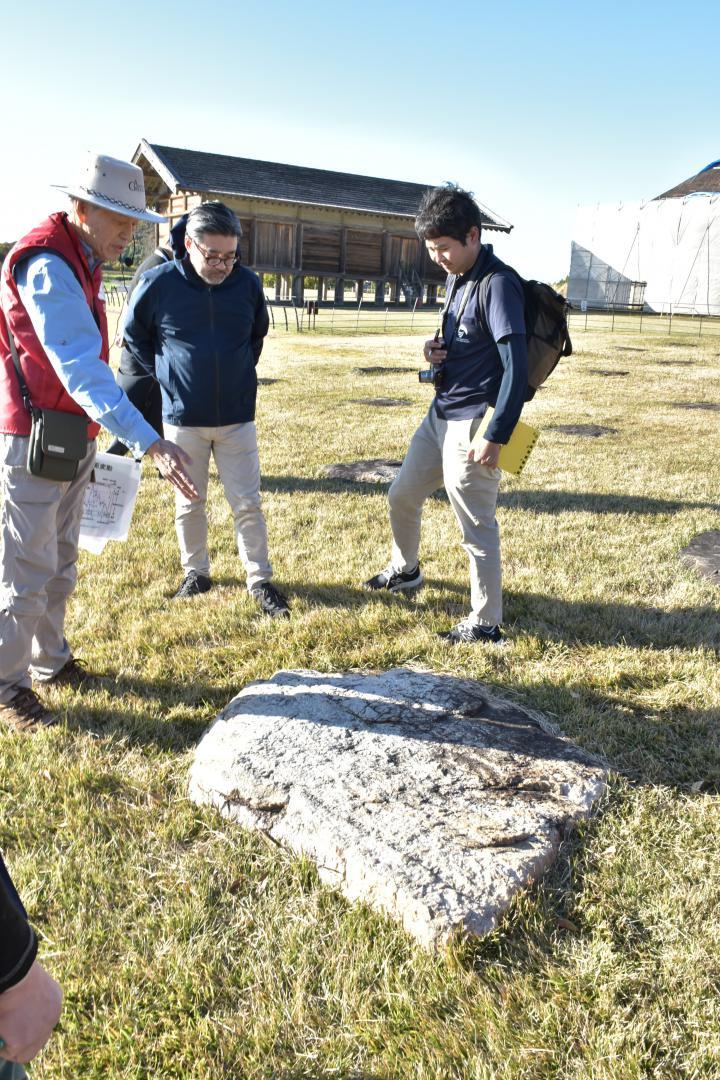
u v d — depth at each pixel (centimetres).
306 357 1764
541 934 228
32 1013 98
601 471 801
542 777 291
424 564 524
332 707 329
